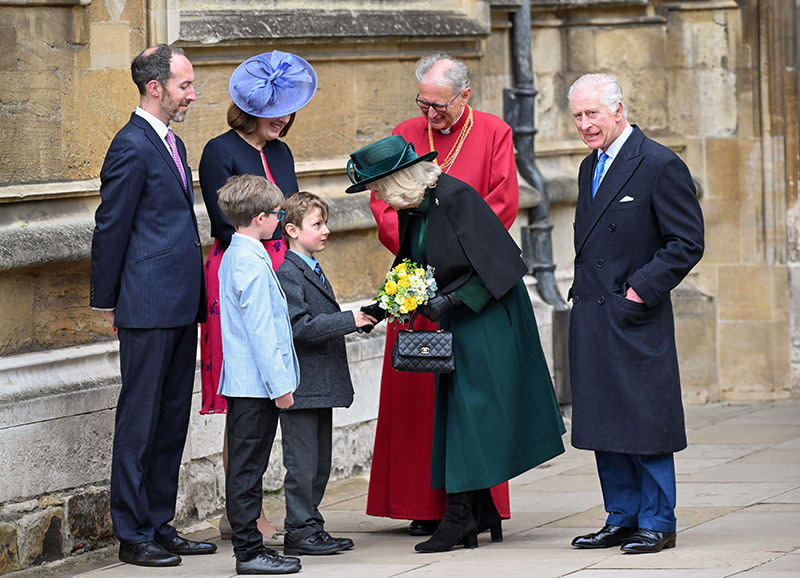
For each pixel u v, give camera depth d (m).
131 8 12.82
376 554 11.38
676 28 19.14
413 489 12.14
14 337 11.79
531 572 10.18
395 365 11.07
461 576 10.19
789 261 18.84
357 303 15.45
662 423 10.71
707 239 19.14
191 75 11.37
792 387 18.91
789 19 18.62
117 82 12.71
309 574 10.59
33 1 11.85
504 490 11.99
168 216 11.31
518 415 11.26
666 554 10.60
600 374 10.83
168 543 11.70
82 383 12.14
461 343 11.23
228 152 12.07
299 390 11.35
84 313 12.50
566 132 19.38
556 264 18.92
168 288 11.26
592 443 10.82
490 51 17.80
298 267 11.41
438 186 11.16
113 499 11.38
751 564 10.05
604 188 10.86
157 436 11.65
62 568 11.62
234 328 10.63
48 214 12.16
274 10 14.48
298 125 14.89
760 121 18.80
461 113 12.50
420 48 16.33
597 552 10.91
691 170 19.20
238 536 10.72
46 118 12.09
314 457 11.53
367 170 10.96
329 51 15.13
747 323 18.97
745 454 15.36
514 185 12.49
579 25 19.22
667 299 10.88
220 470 13.62
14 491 11.38
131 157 11.08
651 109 19.28
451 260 11.05
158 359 11.29
